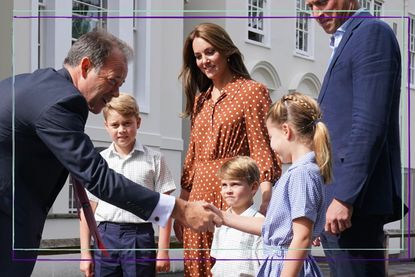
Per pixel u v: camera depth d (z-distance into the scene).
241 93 5.39
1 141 4.03
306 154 4.41
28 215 4.15
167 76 12.41
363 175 4.51
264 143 5.33
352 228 4.71
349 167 4.53
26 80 4.10
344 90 4.70
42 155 4.12
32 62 9.22
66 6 9.62
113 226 6.04
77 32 9.89
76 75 4.20
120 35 10.60
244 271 5.27
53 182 4.27
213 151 5.45
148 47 11.81
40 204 4.23
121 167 6.11
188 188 5.85
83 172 3.94
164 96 12.38
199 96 5.68
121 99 6.02
